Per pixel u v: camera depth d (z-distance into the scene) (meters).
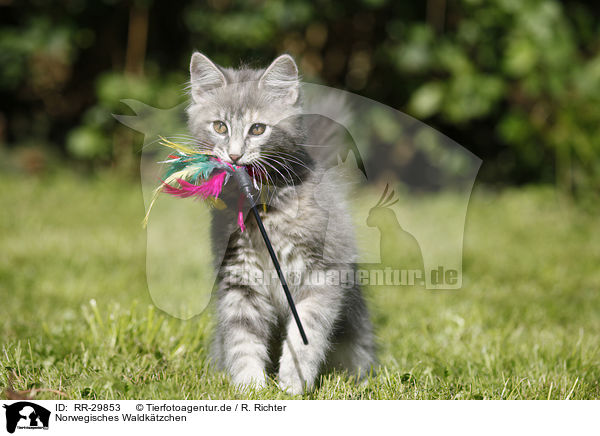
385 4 11.42
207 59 4.20
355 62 11.99
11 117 12.60
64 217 9.17
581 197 10.91
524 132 11.02
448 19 11.33
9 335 4.73
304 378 4.09
